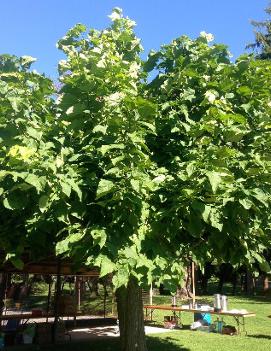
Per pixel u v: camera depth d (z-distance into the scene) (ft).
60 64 15.79
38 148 12.91
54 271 35.14
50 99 16.87
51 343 32.40
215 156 13.48
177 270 12.95
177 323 42.65
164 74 16.72
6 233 14.19
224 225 14.44
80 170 13.12
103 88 13.58
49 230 13.33
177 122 15.23
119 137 13.23
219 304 40.47
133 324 19.11
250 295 83.51
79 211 12.82
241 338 34.47
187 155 14.73
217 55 17.46
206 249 15.76
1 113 13.79
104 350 29.53
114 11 18.22
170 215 13.26
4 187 12.28
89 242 12.28
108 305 53.42
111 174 12.85
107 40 15.93
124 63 14.29
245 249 15.26
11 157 11.52
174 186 13.74
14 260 14.28
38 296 71.87
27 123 13.83
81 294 58.59
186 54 17.46
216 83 15.57
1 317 31.91
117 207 12.71
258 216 14.58
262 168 13.84
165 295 71.87
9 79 15.92
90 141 13.76
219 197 13.15
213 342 32.27
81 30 17.22
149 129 14.99
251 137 15.92
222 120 14.46
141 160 12.91
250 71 17.17
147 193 13.29
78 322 43.42
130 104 13.17
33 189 12.16
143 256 12.59
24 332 32.42
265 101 16.61
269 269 15.66
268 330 39.42
